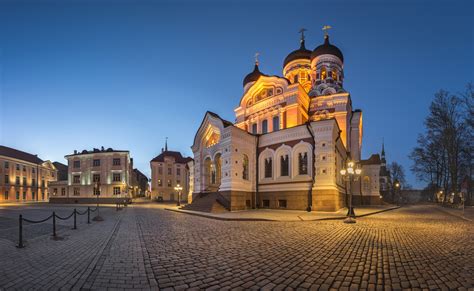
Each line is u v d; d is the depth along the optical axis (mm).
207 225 14820
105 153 56875
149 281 5672
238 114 39438
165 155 73000
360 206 38125
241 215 19828
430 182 52844
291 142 26438
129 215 22562
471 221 17391
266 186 27781
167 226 14508
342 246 8922
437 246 8992
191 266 6727
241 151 27109
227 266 6703
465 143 37875
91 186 56219
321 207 23141
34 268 6559
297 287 5348
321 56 38312
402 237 10711
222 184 26469
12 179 64062
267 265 6777
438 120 39656
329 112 35344
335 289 5262
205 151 32312
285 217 18250
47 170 77375
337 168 25984
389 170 88000
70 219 19359
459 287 5379
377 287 5359
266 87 36531
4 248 8766
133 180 87125
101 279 5793
